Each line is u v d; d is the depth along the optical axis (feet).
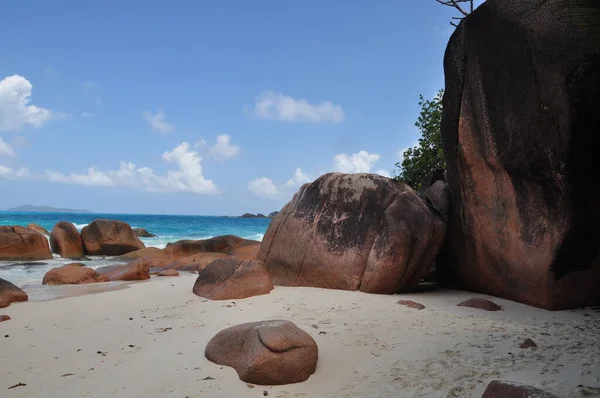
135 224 201.57
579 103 22.75
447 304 27.76
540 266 26.14
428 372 16.49
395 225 31.35
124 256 68.85
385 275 30.86
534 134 25.29
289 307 27.09
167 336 22.15
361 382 16.02
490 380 15.35
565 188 24.47
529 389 12.66
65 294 35.42
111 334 22.75
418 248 30.94
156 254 65.92
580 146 23.61
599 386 14.06
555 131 24.12
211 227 183.42
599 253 25.70
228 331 18.86
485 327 22.25
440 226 31.86
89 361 18.74
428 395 14.60
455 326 22.47
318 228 34.65
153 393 15.52
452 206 33.35
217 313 26.68
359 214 33.35
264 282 32.12
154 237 121.29
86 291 36.78
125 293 34.86
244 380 16.33
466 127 29.89
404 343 19.92
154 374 17.15
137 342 21.29
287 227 36.22
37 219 239.09
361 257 32.24
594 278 26.23
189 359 18.65
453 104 31.04
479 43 28.60
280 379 16.11
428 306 27.14
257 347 16.67
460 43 30.19
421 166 56.54
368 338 20.68
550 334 20.92
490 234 29.53
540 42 24.09
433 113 55.62
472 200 30.53
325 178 36.35
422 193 42.42
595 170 24.17
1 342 21.52
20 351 20.15
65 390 15.83
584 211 24.56
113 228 74.54
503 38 26.71
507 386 13.08
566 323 23.09
